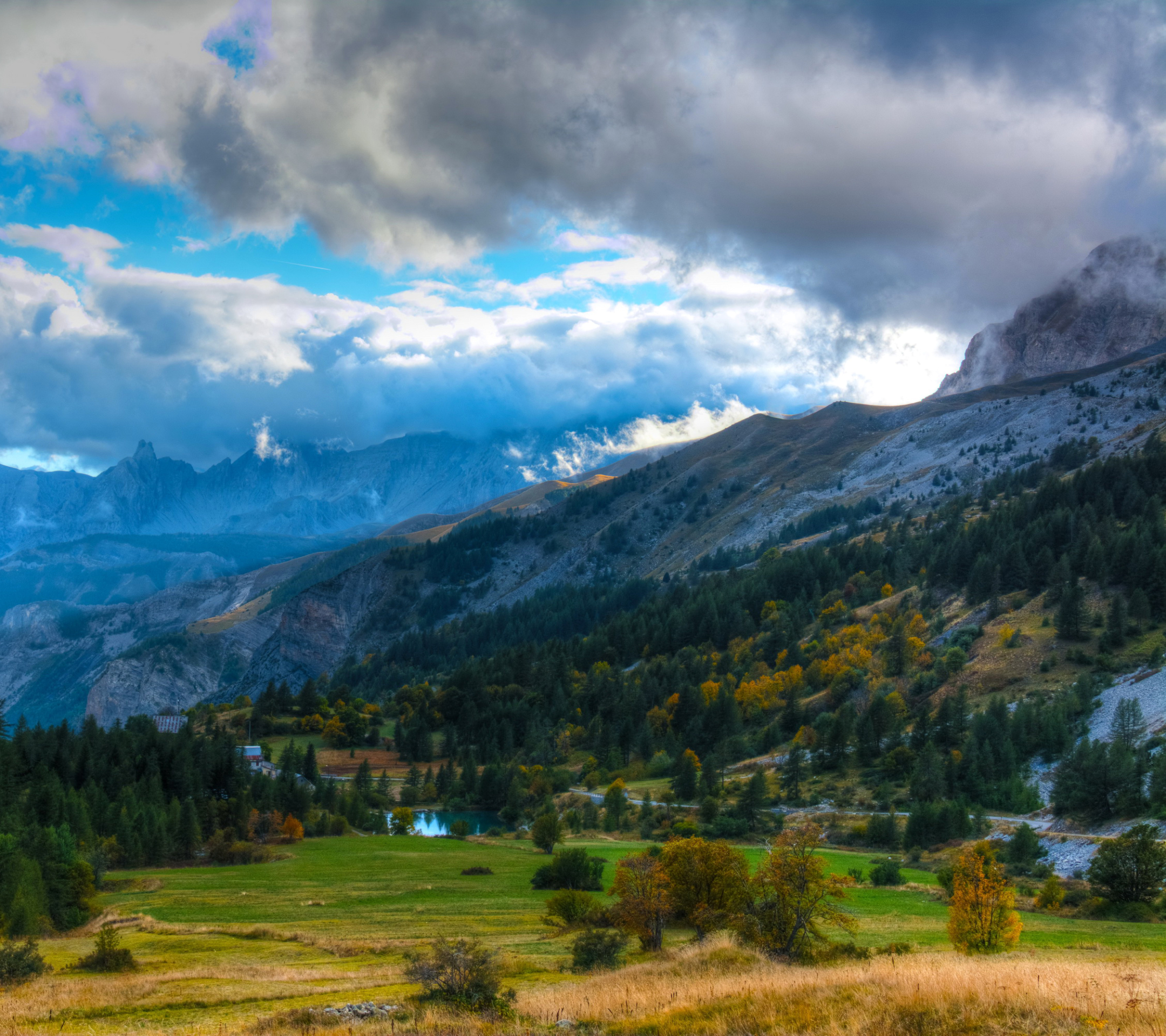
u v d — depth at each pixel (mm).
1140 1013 20734
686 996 27391
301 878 94438
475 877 93938
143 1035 30328
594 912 60250
